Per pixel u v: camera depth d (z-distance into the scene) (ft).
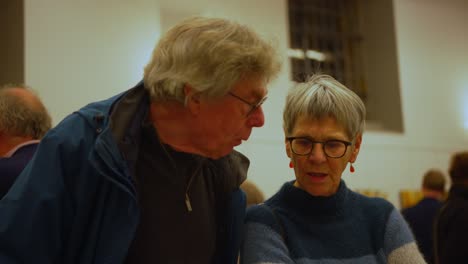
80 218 3.92
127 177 3.91
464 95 25.31
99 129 4.05
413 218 14.05
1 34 16.06
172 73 4.09
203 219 4.66
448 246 10.29
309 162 4.68
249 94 4.19
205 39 4.05
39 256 3.77
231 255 4.79
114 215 3.94
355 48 25.67
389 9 24.66
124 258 3.85
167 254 4.27
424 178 14.79
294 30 24.08
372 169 22.33
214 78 4.00
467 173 10.78
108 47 16.48
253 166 19.38
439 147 24.12
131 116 4.20
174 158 4.52
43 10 15.49
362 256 4.81
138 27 17.17
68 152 3.92
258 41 4.24
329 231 4.83
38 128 6.57
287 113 4.82
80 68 15.88
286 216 4.90
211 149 4.41
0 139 6.41
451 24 25.68
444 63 25.14
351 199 5.12
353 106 4.72
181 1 18.29
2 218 3.73
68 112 15.51
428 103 24.39
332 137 4.63
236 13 20.18
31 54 15.15
